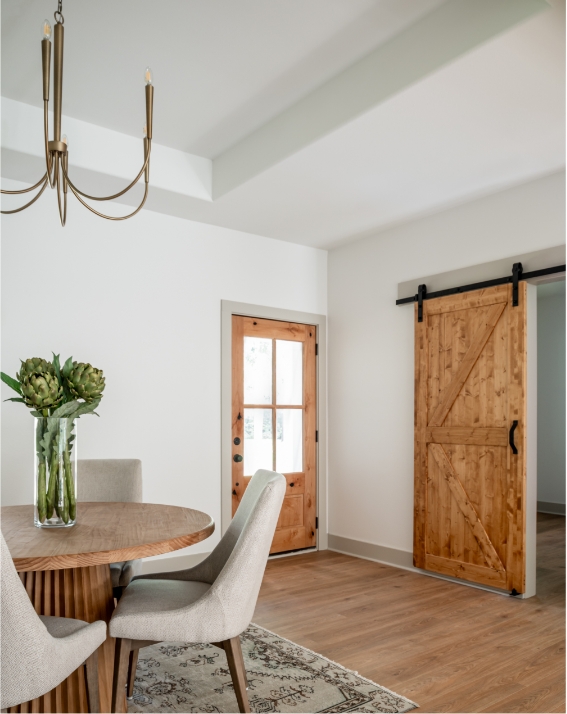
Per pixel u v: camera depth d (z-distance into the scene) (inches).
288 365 201.9
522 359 150.3
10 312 145.3
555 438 294.5
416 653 113.4
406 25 105.4
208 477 177.0
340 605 141.9
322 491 206.4
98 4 98.9
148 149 83.0
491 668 107.0
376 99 111.9
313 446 206.1
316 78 122.4
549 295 300.5
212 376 180.1
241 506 101.1
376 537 188.4
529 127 120.6
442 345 170.1
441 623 129.9
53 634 69.9
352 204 165.8
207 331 179.8
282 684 99.8
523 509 148.4
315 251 210.8
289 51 112.7
